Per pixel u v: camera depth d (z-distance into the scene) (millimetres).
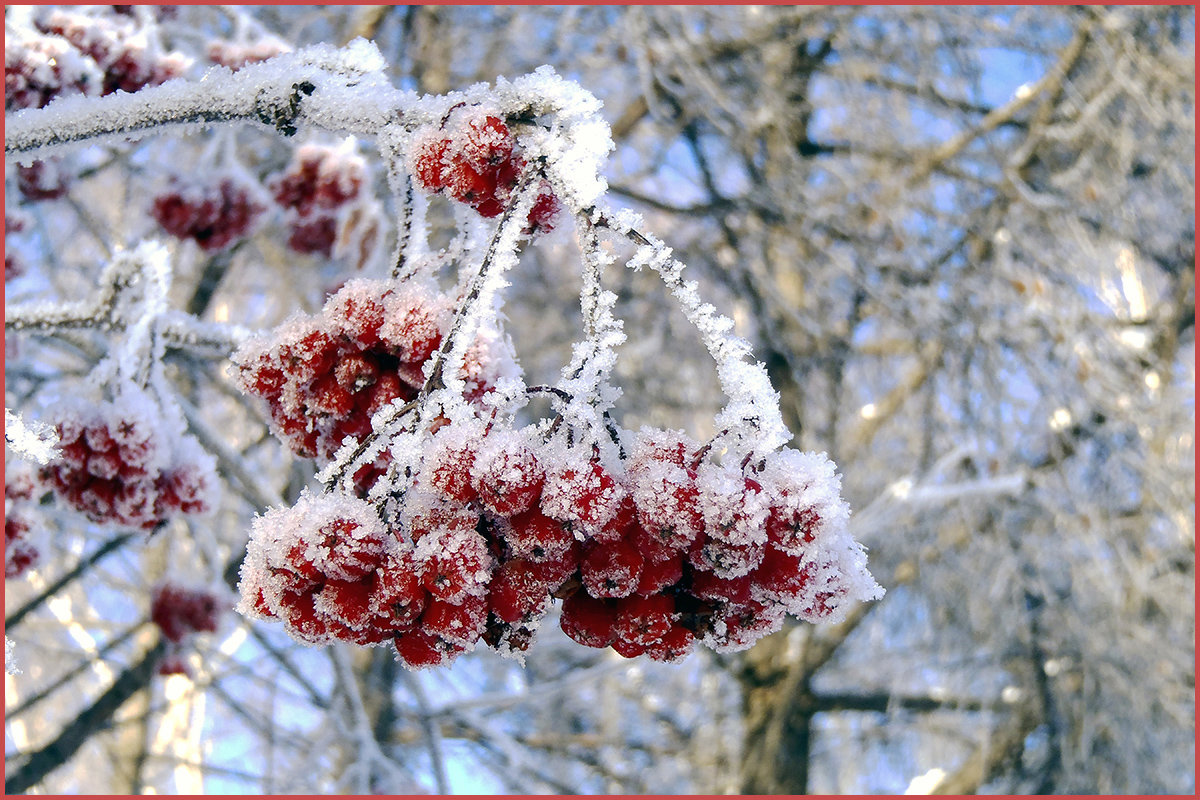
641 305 6734
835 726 7344
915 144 6625
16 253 3322
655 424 6527
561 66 6531
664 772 6871
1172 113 6340
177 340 2402
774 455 1223
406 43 6145
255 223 3633
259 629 5438
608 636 1226
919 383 6508
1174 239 6422
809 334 6535
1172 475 5996
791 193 6469
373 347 1460
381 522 1175
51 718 6750
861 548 1282
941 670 6707
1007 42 6715
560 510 1124
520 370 1557
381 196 5020
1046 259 6230
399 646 1200
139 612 6117
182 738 7129
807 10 6414
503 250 1280
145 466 2176
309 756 5609
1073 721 6199
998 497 6121
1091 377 6105
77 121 1744
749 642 1261
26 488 2508
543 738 6688
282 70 1646
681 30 6543
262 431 5902
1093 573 6062
